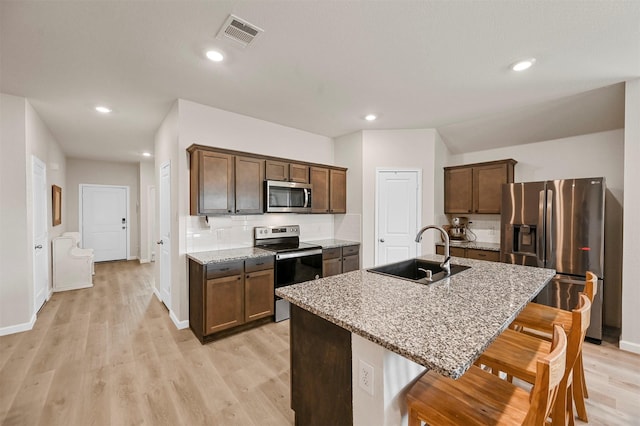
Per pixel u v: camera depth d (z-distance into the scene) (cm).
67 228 618
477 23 183
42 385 208
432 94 292
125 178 698
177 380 215
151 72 246
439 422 104
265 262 313
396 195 414
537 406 83
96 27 186
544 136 368
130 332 297
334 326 138
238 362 240
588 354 255
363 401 122
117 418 176
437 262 236
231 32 192
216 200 303
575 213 292
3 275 289
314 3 165
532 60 227
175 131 311
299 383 160
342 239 447
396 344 96
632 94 256
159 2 164
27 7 166
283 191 359
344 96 297
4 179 289
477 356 91
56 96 295
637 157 252
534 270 211
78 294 429
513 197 335
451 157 464
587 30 188
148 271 581
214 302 276
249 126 359
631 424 173
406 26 186
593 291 173
